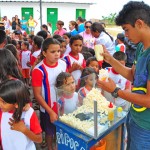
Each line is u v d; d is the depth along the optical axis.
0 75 1.98
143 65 1.52
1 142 1.72
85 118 2.00
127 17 1.49
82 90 2.19
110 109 2.04
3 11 15.14
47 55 2.42
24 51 4.98
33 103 3.62
